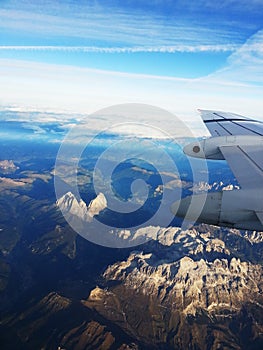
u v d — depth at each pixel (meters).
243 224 7.23
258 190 7.82
